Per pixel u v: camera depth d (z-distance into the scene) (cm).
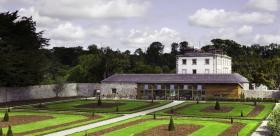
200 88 10131
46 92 10581
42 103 8656
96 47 15888
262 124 5350
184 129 4747
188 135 4356
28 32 9900
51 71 13550
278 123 4075
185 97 10025
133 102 8888
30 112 6769
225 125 5172
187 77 10400
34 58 9612
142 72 14450
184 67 13225
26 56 9331
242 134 4441
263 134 4506
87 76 13675
